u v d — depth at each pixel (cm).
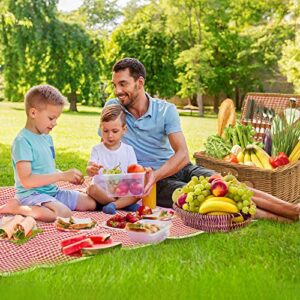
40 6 1972
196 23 2461
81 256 314
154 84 2445
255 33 2405
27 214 382
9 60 1986
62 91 2086
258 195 401
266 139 504
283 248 332
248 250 326
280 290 262
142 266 292
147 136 439
